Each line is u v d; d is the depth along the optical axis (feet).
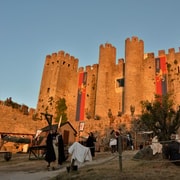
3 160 61.05
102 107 161.89
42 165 45.98
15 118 131.95
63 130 97.45
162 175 27.37
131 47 167.32
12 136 102.37
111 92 170.30
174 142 37.29
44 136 89.04
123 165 37.09
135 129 101.30
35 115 145.48
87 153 34.73
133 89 153.38
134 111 134.00
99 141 100.68
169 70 157.17
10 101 139.64
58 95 177.99
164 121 58.90
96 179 26.89
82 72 192.95
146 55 179.11
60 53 192.13
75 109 180.34
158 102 66.13
